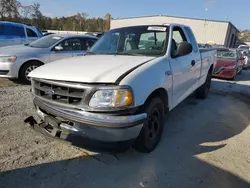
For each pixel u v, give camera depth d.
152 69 2.78
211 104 5.63
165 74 3.01
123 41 3.71
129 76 2.41
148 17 35.47
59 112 2.50
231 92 7.27
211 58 5.88
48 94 2.62
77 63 2.90
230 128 4.08
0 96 5.07
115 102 2.27
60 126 2.55
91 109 2.29
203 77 5.37
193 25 35.91
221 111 5.10
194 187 2.41
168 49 3.35
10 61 6.06
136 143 2.84
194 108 5.22
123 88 2.29
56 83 2.47
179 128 3.96
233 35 43.59
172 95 3.38
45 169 2.59
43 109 2.73
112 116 2.29
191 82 4.35
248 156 3.09
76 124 2.40
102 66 2.67
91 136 2.38
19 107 4.43
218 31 35.34
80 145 2.54
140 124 2.49
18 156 2.80
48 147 3.04
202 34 36.12
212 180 2.54
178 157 2.97
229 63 9.66
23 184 2.34
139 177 2.53
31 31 10.39
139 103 2.45
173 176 2.58
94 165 2.72
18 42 9.54
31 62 6.38
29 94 5.37
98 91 2.28
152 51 3.39
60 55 6.79
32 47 6.89
